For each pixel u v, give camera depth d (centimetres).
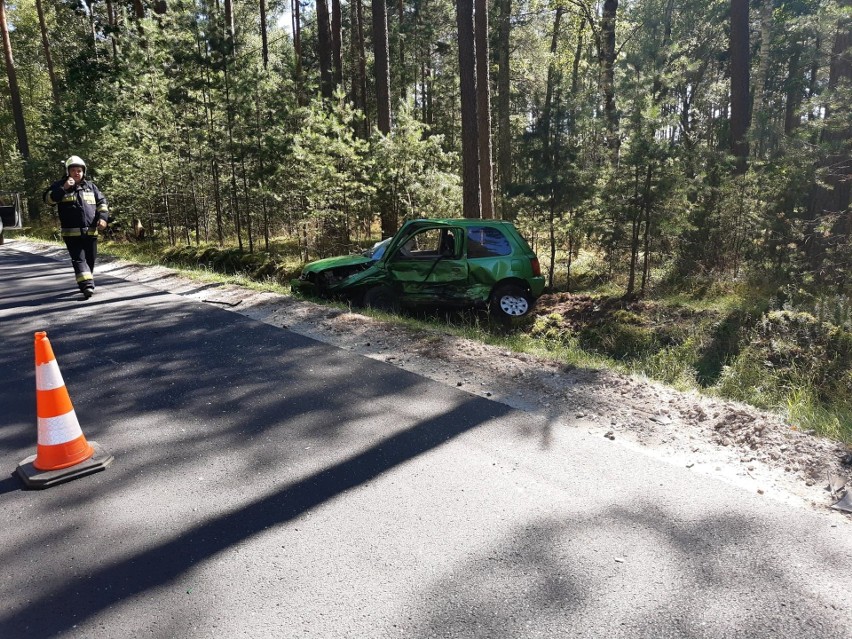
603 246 1159
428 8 3547
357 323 750
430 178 1561
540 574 262
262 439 410
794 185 1105
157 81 1845
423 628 230
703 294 1051
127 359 604
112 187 1988
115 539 294
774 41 2373
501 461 373
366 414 454
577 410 457
